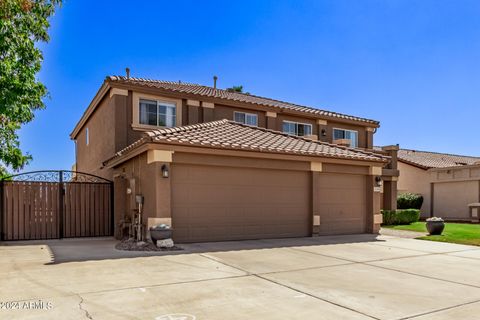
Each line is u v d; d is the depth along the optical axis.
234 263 9.24
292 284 7.22
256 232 13.93
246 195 13.82
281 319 5.24
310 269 8.70
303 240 13.90
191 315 5.33
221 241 13.13
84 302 5.86
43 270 8.25
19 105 11.88
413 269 8.93
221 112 19.80
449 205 26.84
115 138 16.31
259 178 14.16
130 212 14.48
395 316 5.45
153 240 11.73
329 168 15.70
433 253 11.40
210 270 8.37
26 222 14.70
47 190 15.16
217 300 6.07
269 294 6.48
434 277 8.09
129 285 6.93
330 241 13.77
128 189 14.18
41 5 12.20
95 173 20.50
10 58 11.42
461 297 6.53
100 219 16.06
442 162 31.52
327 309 5.71
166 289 6.69
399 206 26.67
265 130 17.25
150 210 12.17
